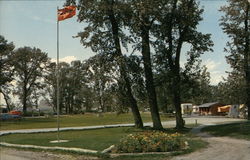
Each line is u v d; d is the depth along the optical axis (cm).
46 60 9938
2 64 8844
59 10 2486
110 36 3094
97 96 3284
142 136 1705
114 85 3125
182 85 3603
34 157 1758
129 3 3012
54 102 12331
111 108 3322
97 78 3064
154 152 1611
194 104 11212
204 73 3622
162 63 3428
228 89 4000
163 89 3634
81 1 3033
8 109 10206
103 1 3000
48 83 10619
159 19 3244
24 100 9975
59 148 1909
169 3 3316
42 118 7925
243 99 3966
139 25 3056
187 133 2922
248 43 3906
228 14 3909
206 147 1841
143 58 3188
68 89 12569
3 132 3544
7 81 8775
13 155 1878
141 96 3353
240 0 3788
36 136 2967
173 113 7906
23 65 9650
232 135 2502
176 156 1543
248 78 3912
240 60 3888
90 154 1688
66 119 7288
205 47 3488
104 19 3095
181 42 3447
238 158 1449
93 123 5419
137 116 3388
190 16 3291
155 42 3397
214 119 6131
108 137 2475
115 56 3042
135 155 1584
